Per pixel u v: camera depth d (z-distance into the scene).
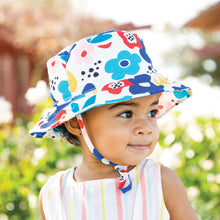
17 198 3.80
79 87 1.71
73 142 1.94
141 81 1.64
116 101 1.55
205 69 23.47
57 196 1.86
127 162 1.62
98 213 1.69
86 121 1.69
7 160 4.11
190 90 1.82
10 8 8.86
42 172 3.89
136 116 1.63
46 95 4.57
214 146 3.82
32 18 8.79
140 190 1.69
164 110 2.10
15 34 8.75
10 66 10.03
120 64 1.68
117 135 1.61
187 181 3.63
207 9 8.96
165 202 1.68
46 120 1.79
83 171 1.84
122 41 1.72
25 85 9.91
